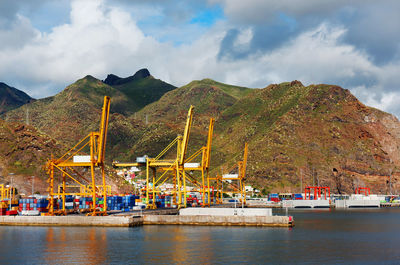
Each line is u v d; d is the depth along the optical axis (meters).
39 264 86.19
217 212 144.62
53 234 119.44
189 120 181.88
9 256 92.56
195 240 111.25
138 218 141.25
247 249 100.44
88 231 125.25
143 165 185.50
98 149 136.12
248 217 140.75
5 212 144.25
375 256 95.69
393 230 143.88
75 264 86.00
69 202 157.88
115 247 101.50
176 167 180.00
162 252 96.25
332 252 99.69
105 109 133.50
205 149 198.12
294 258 92.69
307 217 199.88
